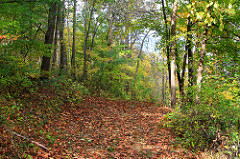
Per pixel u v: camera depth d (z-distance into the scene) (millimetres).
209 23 3076
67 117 7645
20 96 6602
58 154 4484
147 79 19594
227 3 2945
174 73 10047
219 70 7539
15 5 7176
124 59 14750
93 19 15977
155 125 7848
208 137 5285
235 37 8789
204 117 5438
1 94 5836
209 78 5785
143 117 9430
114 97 14930
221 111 5004
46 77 9516
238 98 4652
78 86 12547
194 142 5395
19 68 6527
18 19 6855
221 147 4820
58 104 8367
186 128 5938
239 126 4750
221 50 9125
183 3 10414
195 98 6117
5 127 4465
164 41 11125
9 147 3963
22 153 4027
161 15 11977
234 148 4438
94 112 9328
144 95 17656
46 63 9469
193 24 9461
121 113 10047
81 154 4715
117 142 5781
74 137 5781
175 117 6336
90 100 11383
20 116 5527
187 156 4945
